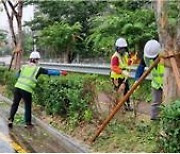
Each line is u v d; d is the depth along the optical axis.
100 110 9.34
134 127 8.80
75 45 28.06
